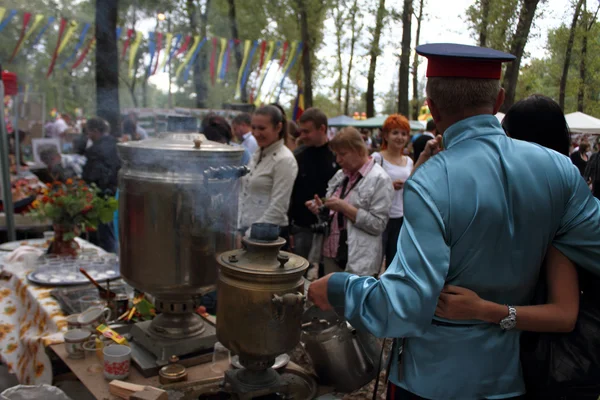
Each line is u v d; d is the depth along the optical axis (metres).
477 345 0.99
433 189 0.96
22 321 2.09
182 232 1.36
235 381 1.29
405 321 0.91
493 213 0.93
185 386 1.36
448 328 1.00
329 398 1.32
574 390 1.02
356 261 2.48
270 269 1.17
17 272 2.38
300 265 1.21
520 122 1.48
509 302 1.00
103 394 1.32
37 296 2.03
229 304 1.19
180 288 1.40
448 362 0.99
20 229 3.86
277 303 1.14
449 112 1.04
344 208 2.48
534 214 0.95
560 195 0.98
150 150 1.32
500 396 1.00
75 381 1.64
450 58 1.01
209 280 1.43
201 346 1.50
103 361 1.45
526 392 1.07
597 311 1.01
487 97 1.02
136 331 1.56
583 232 0.98
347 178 2.66
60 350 1.58
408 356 1.05
